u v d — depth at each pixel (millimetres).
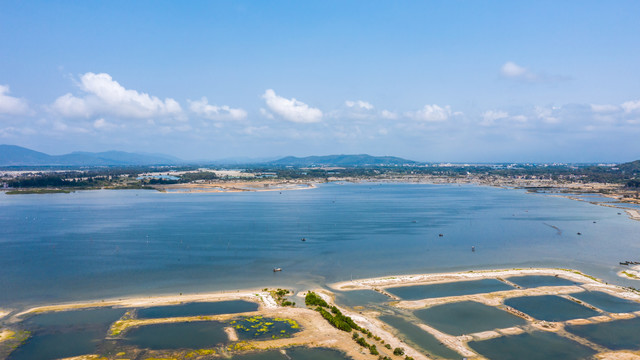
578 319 94688
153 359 74438
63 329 86688
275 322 91250
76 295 108938
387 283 121625
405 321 93750
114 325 88875
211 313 96688
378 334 86375
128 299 106188
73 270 132000
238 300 105750
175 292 112438
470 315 97125
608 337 85875
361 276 130000
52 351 77250
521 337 85750
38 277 124312
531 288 117125
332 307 99438
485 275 129750
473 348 80812
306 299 105938
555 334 87062
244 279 125125
